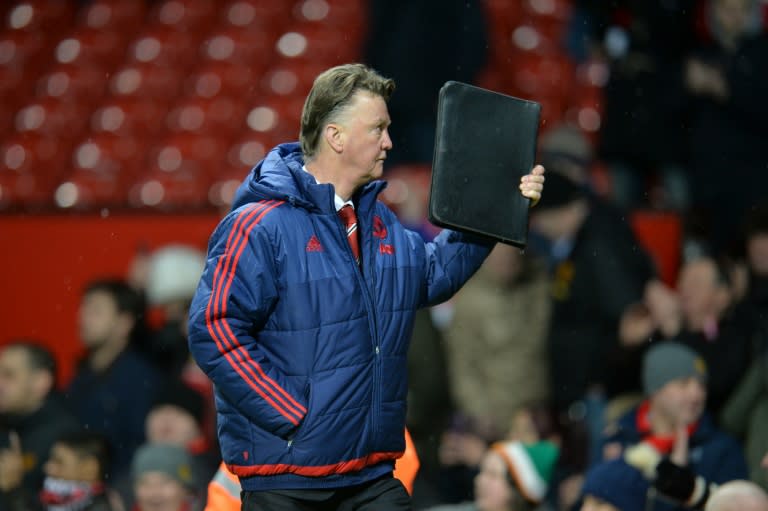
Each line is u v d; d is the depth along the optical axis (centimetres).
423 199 3114
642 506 1983
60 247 3356
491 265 2812
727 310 2481
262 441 1415
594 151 3519
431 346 2758
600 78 4022
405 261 1480
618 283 2706
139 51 4419
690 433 2156
